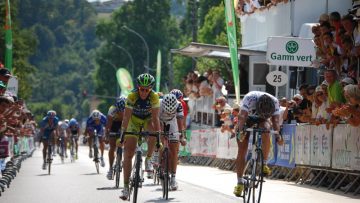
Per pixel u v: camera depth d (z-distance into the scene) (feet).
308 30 104.58
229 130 106.11
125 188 54.49
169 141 65.67
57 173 99.60
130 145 54.44
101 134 99.60
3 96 64.08
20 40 283.18
